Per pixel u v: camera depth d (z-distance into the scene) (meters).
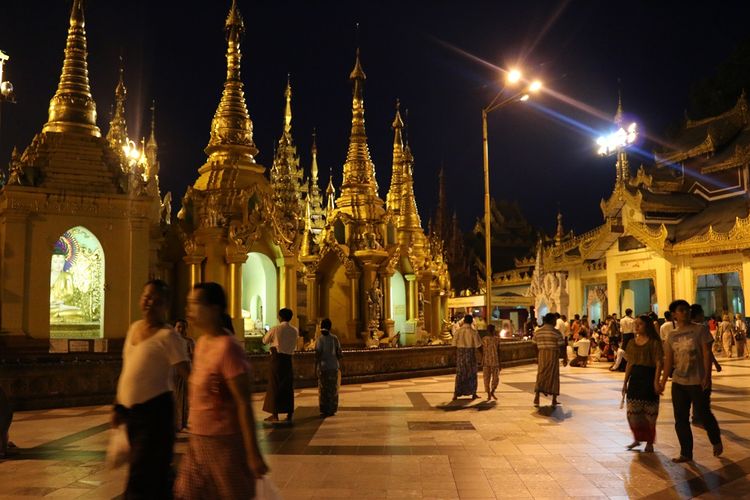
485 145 25.83
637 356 10.33
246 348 21.62
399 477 8.59
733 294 42.50
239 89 24.00
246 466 4.86
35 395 15.12
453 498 7.65
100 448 10.53
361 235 27.02
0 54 23.56
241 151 23.25
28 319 18.17
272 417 12.79
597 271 47.12
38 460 9.64
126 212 19.61
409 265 29.23
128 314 19.31
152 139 29.98
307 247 27.17
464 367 16.41
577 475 8.69
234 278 21.17
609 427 12.34
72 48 20.59
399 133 34.78
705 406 9.58
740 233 35.47
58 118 19.92
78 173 19.33
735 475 8.66
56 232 18.73
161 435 5.70
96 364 16.06
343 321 26.61
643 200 42.09
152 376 5.74
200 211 21.91
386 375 21.73
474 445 10.66
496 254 72.75
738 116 44.41
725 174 42.12
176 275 22.48
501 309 54.28
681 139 47.69
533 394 17.66
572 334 33.56
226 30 24.42
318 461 9.52
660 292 40.75
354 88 29.33
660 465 9.23
